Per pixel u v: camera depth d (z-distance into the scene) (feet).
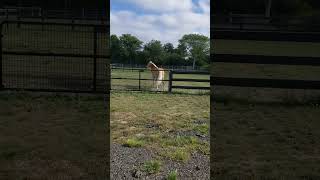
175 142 16.93
